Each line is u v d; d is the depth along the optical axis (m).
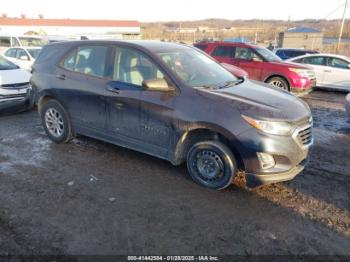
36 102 5.41
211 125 3.60
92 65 4.66
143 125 4.14
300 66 9.86
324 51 32.03
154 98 3.97
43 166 4.42
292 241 2.94
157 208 3.42
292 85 9.56
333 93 11.40
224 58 10.77
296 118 3.52
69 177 4.10
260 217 3.30
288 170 3.54
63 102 4.97
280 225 3.18
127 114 4.25
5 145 5.21
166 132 3.96
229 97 3.69
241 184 3.98
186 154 4.05
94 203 3.49
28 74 7.45
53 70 5.08
